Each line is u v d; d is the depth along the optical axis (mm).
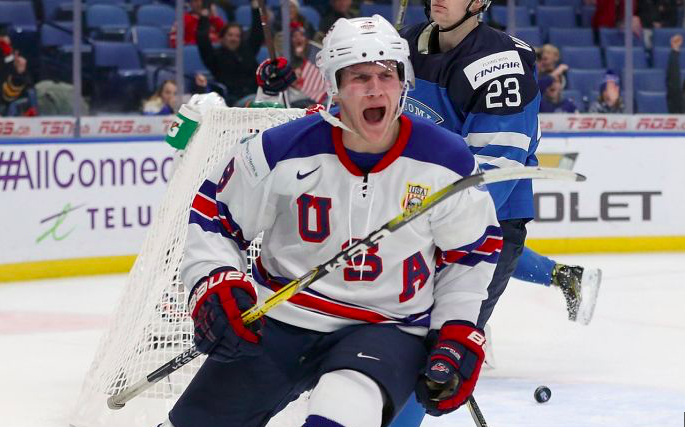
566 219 20031
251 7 19859
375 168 5227
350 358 5059
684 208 20469
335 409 4887
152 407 8555
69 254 17625
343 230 5297
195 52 19453
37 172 17297
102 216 17859
